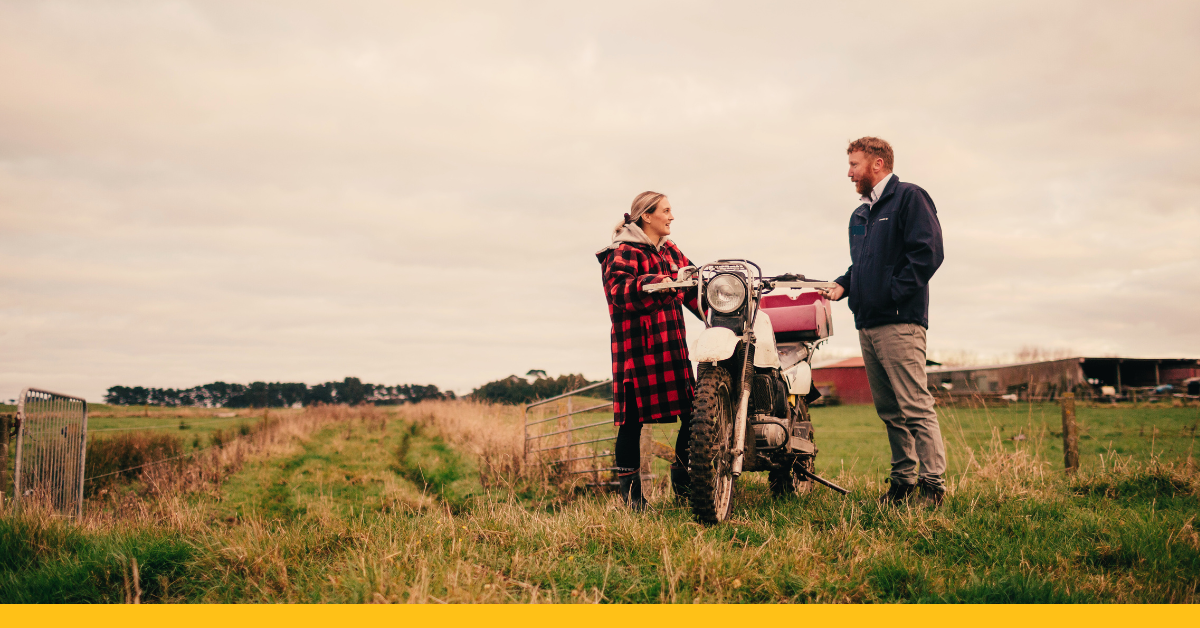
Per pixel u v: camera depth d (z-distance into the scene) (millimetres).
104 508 6406
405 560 2875
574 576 2725
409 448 12938
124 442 9820
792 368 4734
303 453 12406
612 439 7625
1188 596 2586
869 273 4176
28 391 5000
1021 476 5363
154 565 3061
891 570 2740
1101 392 33562
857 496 4504
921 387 4074
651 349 4406
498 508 4039
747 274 3953
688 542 3014
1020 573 2729
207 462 9227
